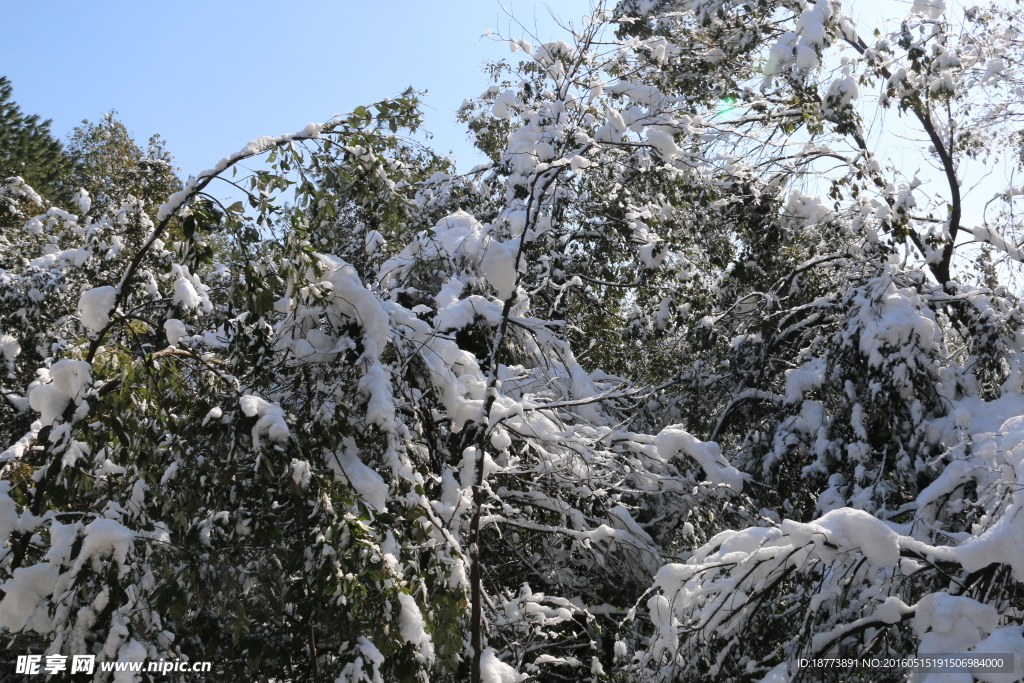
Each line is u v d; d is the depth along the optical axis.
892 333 8.12
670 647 4.97
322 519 4.09
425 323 5.87
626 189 10.83
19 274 9.83
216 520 4.21
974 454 6.61
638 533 7.32
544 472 6.85
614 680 6.22
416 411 5.59
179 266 4.77
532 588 7.45
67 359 4.54
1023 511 4.64
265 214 4.55
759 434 9.54
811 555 4.72
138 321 4.79
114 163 28.66
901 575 4.91
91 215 11.24
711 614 4.91
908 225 9.94
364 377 4.73
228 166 4.42
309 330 4.85
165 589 4.02
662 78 11.01
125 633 3.82
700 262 12.06
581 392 8.68
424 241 7.32
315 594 4.23
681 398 11.74
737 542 5.10
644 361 12.66
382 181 5.01
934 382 8.17
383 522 4.43
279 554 4.29
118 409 4.54
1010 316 8.62
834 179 10.52
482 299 6.95
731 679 5.00
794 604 5.12
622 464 7.58
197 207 4.48
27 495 4.71
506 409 6.23
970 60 10.52
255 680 4.73
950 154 10.45
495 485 6.90
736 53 11.51
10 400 8.52
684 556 7.33
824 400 9.02
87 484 4.37
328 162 4.82
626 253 12.02
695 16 11.74
